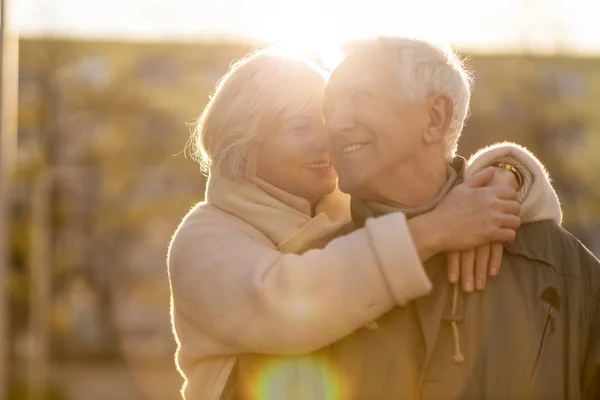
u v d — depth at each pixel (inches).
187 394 144.3
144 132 1497.3
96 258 1526.8
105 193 1494.8
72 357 1552.7
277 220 146.2
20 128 1448.1
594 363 132.3
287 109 148.3
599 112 1448.1
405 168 131.7
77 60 1464.1
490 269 130.6
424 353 129.9
